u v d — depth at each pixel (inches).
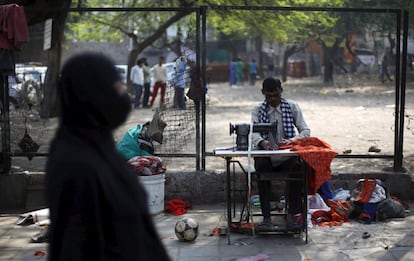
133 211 84.3
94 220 81.0
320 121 567.5
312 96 905.5
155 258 90.2
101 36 911.0
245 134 233.8
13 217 281.1
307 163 227.0
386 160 353.7
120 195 83.7
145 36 1071.6
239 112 706.8
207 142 449.1
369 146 414.3
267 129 234.2
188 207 289.6
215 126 558.9
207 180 298.0
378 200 259.9
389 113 606.9
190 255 219.9
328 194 279.3
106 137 88.0
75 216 80.4
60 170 81.9
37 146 323.6
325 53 1263.5
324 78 1266.0
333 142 436.1
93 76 85.4
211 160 365.7
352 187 295.6
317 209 264.2
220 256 218.4
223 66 1633.9
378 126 518.0
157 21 895.1
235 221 261.0
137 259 84.0
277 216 265.1
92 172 81.7
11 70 288.5
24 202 299.9
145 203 88.6
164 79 786.8
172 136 310.0
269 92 249.0
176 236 239.6
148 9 296.4
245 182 296.4
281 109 253.1
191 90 299.7
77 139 85.0
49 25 388.8
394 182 296.0
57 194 81.3
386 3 768.9
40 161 370.3
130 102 89.0
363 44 1272.1
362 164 340.5
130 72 823.1
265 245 230.1
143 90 857.5
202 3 617.0
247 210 255.6
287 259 213.6
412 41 389.7
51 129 463.2
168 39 1194.0
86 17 866.8
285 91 1059.9
